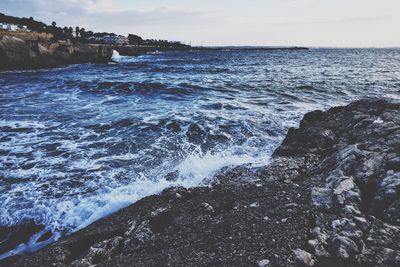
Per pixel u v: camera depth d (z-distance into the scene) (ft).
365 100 44.16
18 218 24.73
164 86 83.76
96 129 46.32
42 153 37.14
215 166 33.14
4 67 131.54
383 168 23.56
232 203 23.54
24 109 58.13
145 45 608.60
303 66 198.18
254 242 18.06
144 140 41.73
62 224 24.23
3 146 39.14
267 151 38.06
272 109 59.67
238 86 90.22
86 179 30.78
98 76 115.24
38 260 19.60
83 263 18.20
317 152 33.65
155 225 22.16
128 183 30.07
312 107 62.03
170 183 29.89
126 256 18.39
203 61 260.42
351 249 16.51
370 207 20.26
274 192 24.26
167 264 17.11
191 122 49.32
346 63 232.53
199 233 19.83
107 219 23.93
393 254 15.97
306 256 16.16
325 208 20.66
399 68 175.22
